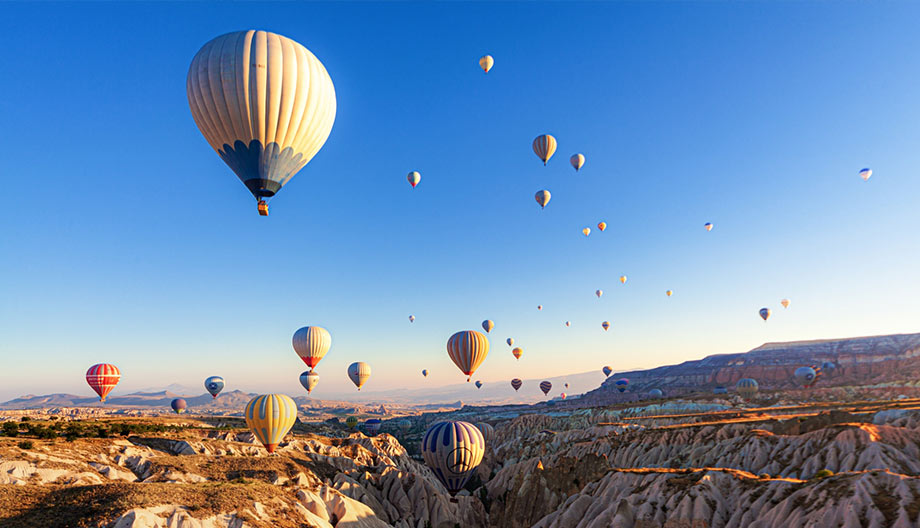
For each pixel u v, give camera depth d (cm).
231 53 3572
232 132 3688
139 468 6400
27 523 3909
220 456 7300
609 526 5788
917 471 6272
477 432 6053
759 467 7619
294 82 3675
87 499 4356
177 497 4638
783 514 5072
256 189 3900
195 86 3650
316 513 5622
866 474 5056
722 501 5738
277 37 3756
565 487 8056
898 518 4359
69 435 7069
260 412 6800
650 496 6097
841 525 4553
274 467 7000
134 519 4034
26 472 5306
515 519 8106
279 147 3772
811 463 7006
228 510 4612
